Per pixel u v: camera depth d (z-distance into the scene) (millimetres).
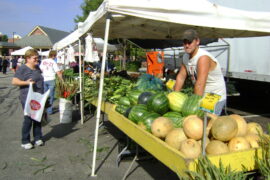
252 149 2738
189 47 3764
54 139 6496
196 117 2971
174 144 2896
